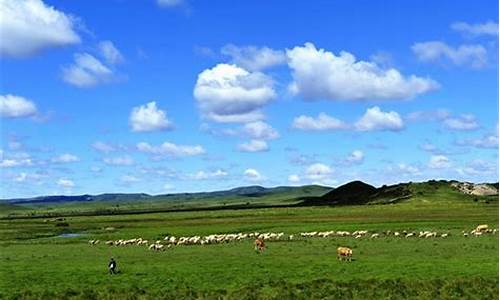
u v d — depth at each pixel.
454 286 44.94
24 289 47.22
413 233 90.31
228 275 51.47
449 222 118.12
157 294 44.81
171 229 122.00
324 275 50.62
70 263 61.84
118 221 174.38
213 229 117.25
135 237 104.12
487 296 42.16
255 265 57.09
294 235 95.38
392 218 139.38
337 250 68.50
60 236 113.50
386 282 46.78
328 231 102.31
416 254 63.31
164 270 54.97
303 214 178.50
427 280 47.16
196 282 48.75
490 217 136.38
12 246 87.50
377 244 75.88
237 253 68.94
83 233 121.94
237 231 110.69
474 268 52.03
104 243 90.19
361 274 50.69
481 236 84.75
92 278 51.47
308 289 45.31
